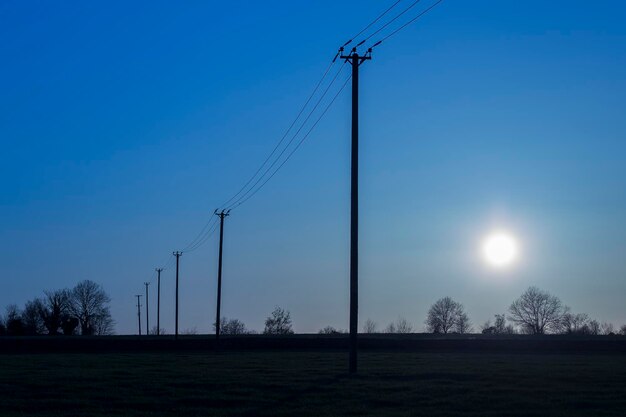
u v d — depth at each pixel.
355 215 37.56
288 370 41.72
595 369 42.53
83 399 30.11
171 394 31.34
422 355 58.97
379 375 38.12
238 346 75.25
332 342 75.81
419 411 26.91
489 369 42.19
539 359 52.97
